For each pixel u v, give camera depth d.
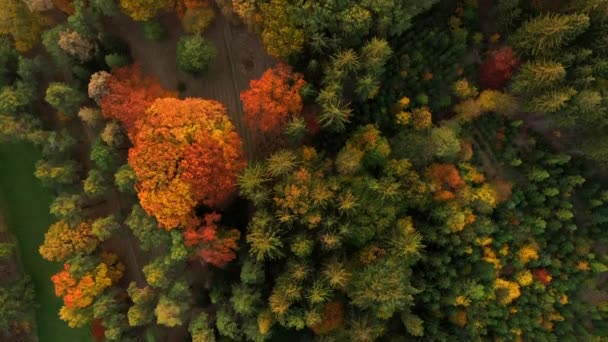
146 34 48.00
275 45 41.88
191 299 47.09
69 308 45.53
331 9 39.81
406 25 43.72
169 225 41.81
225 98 50.09
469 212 47.72
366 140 44.66
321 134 46.38
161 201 40.81
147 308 46.06
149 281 43.75
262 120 42.59
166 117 40.84
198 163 40.28
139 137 41.34
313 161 43.53
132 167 42.84
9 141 49.59
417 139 45.41
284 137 45.78
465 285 48.00
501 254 50.25
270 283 44.75
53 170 46.62
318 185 40.81
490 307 49.69
